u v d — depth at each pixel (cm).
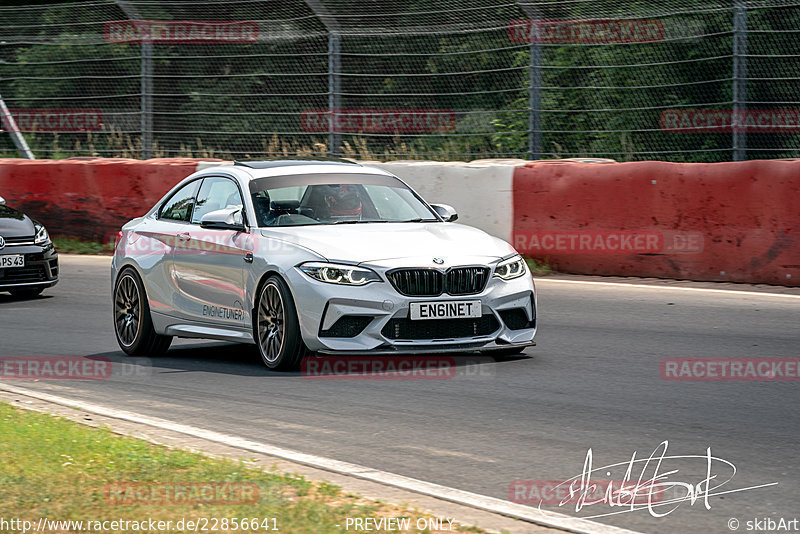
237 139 4919
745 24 3478
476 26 3981
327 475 1302
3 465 1300
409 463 1383
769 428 1539
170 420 1677
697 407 1684
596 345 2266
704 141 3866
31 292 3444
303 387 1897
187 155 4844
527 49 4112
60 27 4791
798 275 2914
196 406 1773
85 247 4353
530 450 1437
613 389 1828
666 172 3141
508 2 4022
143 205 4228
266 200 2186
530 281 2078
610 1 3847
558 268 3378
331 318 1938
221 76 4625
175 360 2286
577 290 3034
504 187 3469
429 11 4100
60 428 1529
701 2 3722
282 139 4759
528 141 3897
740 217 3008
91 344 2531
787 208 2925
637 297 2877
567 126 4272
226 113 4600
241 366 2153
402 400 1770
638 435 1507
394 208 2258
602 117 4262
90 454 1359
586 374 1964
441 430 1561
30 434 1480
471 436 1521
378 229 2102
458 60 4669
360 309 1931
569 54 4288
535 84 3875
